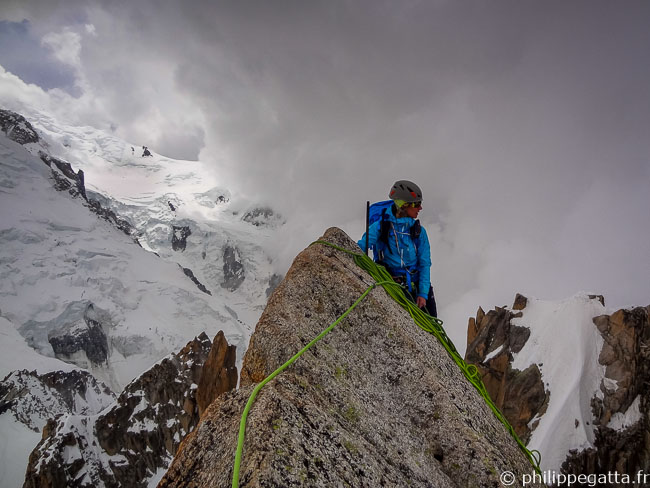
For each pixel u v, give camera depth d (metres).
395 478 3.08
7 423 99.44
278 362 3.88
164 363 78.69
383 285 5.71
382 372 4.30
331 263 5.14
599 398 64.69
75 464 62.47
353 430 3.36
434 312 6.70
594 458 59.28
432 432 4.07
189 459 2.73
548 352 71.81
